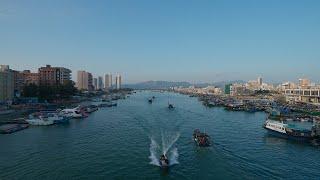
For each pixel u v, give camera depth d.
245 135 144.12
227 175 87.75
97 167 93.44
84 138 134.50
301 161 101.88
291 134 133.62
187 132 150.75
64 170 90.50
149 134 144.62
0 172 88.19
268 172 90.62
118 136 139.25
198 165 96.38
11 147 116.94
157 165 95.88
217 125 174.88
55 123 177.50
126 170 91.12
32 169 91.12
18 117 192.88
